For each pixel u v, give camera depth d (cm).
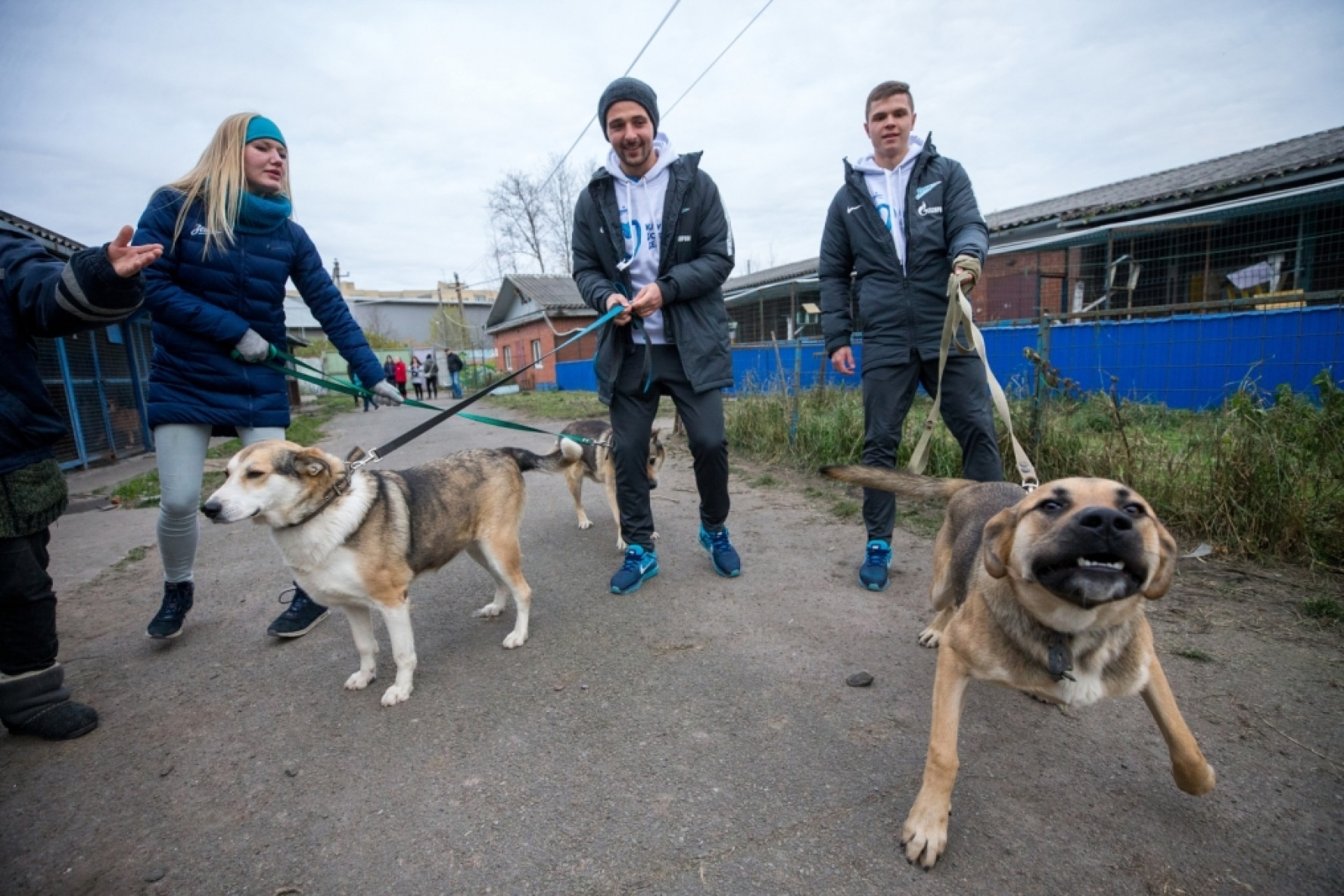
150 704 271
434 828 192
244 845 189
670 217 338
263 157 295
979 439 340
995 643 183
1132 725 225
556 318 2642
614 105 325
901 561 396
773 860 174
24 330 226
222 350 299
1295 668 251
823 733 229
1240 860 168
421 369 3027
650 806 197
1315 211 1013
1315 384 391
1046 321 511
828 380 1042
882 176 356
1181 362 838
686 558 422
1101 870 167
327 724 252
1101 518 158
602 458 482
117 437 1095
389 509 271
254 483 242
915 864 171
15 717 240
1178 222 1039
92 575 447
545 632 325
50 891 175
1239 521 367
